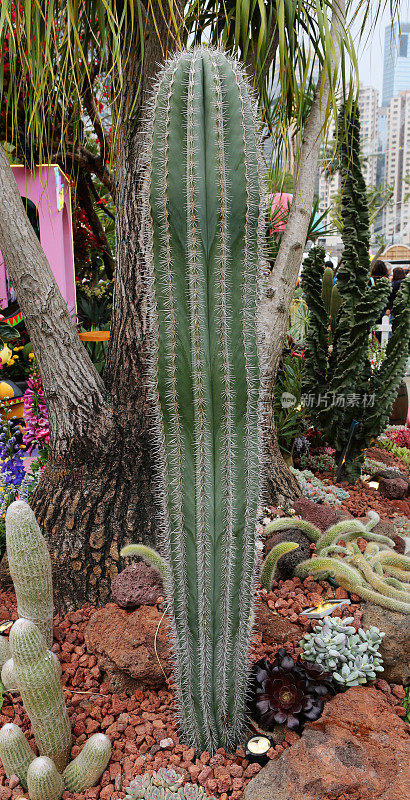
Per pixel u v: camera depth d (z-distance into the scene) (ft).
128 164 7.15
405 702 5.34
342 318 10.77
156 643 5.51
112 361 7.55
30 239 6.66
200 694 4.60
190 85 3.86
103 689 5.63
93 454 7.20
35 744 4.98
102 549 7.04
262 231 4.17
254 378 4.20
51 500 7.29
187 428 4.21
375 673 5.52
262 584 6.53
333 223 15.29
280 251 8.97
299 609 6.21
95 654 5.84
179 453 4.24
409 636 5.57
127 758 4.84
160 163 3.93
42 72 5.63
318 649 5.40
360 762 4.20
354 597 6.24
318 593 6.51
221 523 4.28
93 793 4.49
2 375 14.87
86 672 5.76
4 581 7.38
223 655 4.50
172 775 4.50
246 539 4.38
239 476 4.29
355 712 4.74
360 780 4.03
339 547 6.86
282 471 8.96
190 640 4.53
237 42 6.13
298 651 5.70
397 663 5.60
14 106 6.66
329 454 12.36
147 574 6.31
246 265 4.02
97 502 7.18
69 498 7.21
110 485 7.24
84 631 6.25
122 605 6.08
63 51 6.47
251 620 4.91
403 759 4.23
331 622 5.63
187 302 4.03
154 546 7.06
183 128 3.91
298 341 13.93
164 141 3.90
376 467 11.93
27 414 9.59
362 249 9.94
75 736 5.11
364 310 9.97
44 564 5.20
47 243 15.47
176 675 4.81
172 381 4.10
